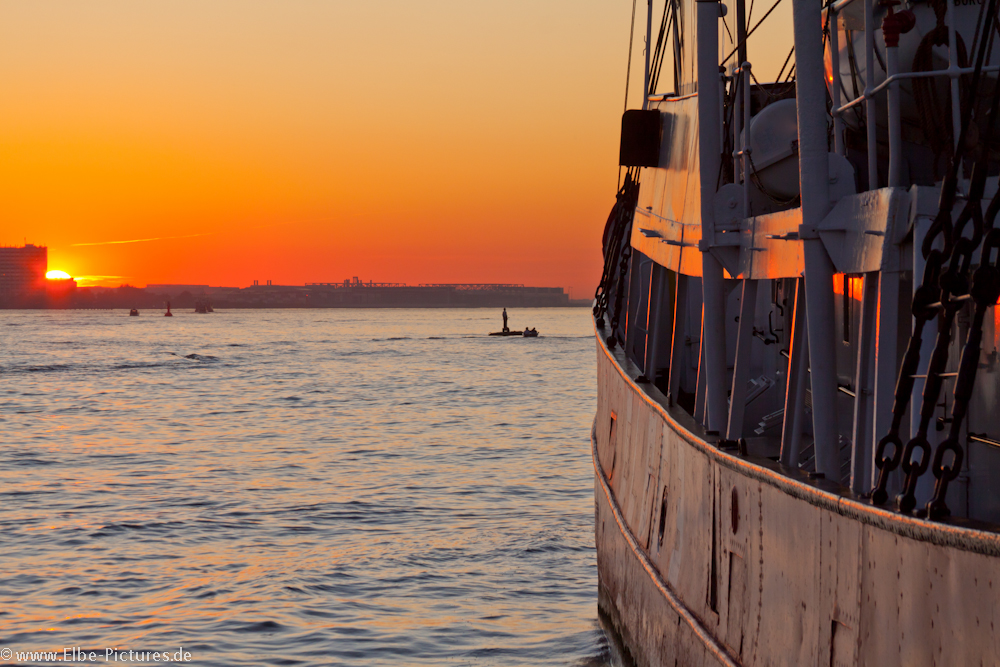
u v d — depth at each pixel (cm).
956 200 471
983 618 357
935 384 419
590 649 1205
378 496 2358
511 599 1449
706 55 762
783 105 723
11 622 1337
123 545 1819
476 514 2117
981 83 558
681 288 1009
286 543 1841
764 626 579
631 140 1116
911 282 594
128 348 11831
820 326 561
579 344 13025
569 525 1980
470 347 12225
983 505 566
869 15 539
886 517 423
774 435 1078
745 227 731
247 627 1321
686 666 753
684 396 1256
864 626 448
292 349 11775
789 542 539
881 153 675
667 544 848
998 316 540
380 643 1252
